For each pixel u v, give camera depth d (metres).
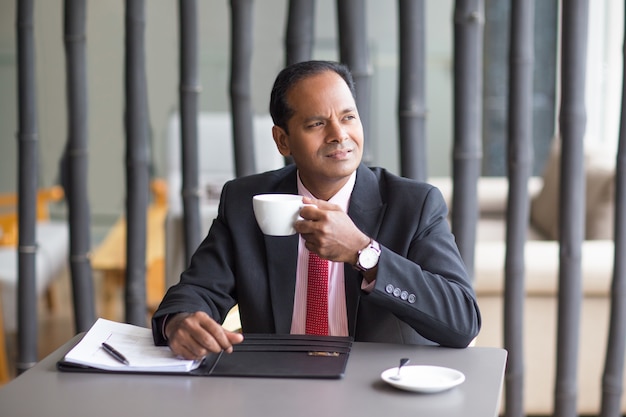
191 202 3.42
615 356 3.41
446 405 1.62
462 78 3.12
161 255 5.31
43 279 5.46
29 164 3.44
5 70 7.98
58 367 1.84
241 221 2.27
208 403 1.64
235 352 1.92
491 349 1.99
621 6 6.23
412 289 1.96
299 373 1.78
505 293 3.39
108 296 5.49
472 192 3.20
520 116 3.20
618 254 3.30
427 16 7.84
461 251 3.22
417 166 3.18
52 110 7.95
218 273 2.24
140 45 3.32
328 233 1.90
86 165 3.43
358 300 2.14
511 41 3.16
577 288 3.36
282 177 2.34
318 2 7.87
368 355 1.93
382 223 2.20
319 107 2.06
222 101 7.93
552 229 5.50
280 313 2.18
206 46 7.89
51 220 7.96
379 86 7.85
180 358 1.84
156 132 7.93
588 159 5.07
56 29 7.89
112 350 1.87
